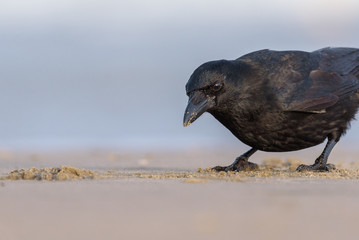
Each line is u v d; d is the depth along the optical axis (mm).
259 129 12445
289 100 12234
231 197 8172
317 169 12945
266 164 14812
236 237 5793
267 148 12930
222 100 11984
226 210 7184
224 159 18125
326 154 13164
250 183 9781
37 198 8078
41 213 7023
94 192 8625
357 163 16109
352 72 13570
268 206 7480
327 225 6410
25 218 6738
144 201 7828
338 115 13023
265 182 9953
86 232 6039
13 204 7621
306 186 9398
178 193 8539
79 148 22266
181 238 5754
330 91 12812
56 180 10266
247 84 12078
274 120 12328
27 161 17219
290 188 9141
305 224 6438
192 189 8953
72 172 11039
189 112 11672
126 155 19578
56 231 6090
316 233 6016
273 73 12375
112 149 21969
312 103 12375
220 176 11008
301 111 12336
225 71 11891
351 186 9445
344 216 6906
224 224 6375
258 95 12172
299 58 12977
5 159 17953
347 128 13469
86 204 7613
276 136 12594
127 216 6828
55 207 7410
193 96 11836
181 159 18188
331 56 13648
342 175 11367
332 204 7664
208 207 7398
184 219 6645
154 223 6438
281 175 11242
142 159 17938
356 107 13453
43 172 10977
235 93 12008
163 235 5879
